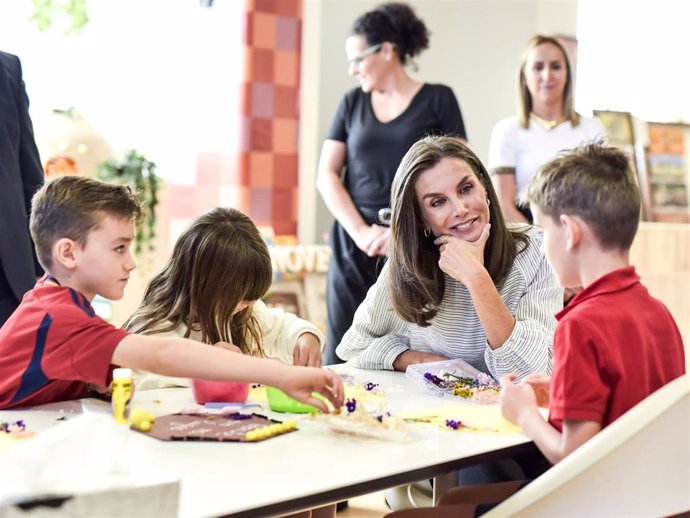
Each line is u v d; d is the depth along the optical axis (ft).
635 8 15.11
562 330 3.88
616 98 15.16
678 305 12.60
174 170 12.78
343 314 8.98
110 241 4.66
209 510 2.98
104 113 12.42
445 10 14.49
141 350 4.13
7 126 6.92
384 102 9.15
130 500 2.48
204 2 12.57
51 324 4.28
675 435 3.37
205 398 4.65
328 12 13.61
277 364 4.17
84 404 4.53
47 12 11.56
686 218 13.41
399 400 4.93
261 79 12.58
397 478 3.53
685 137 13.71
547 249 4.30
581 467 3.33
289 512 3.16
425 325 5.92
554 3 15.06
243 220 5.60
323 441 3.96
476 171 5.84
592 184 4.07
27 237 6.89
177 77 12.73
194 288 5.37
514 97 15.03
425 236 5.90
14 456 2.61
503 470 5.45
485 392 5.03
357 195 9.11
